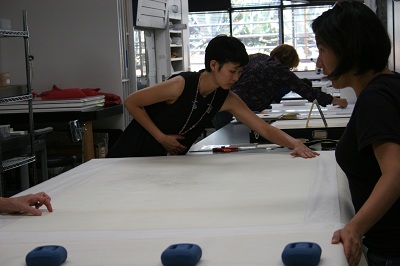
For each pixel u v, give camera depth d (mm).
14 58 6082
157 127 2766
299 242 1196
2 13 6039
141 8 6625
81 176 2215
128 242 1365
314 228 1404
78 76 6090
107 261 1235
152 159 2543
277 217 1529
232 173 2164
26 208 1672
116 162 2500
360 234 1257
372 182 1498
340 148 1565
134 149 2779
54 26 6035
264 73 4062
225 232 1409
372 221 1263
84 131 4504
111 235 1432
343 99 4402
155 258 1240
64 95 5246
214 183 2000
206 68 2607
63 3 5996
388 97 1348
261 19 10648
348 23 1432
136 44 6820
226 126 4016
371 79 1472
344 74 1483
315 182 1941
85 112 5160
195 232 1420
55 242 1395
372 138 1306
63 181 2131
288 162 2338
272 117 3859
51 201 1833
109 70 6051
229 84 2584
